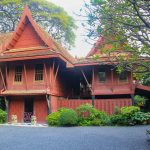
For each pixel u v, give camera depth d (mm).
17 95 24109
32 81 24141
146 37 6766
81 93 28734
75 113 20688
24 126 20953
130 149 10570
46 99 23359
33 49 24578
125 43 7531
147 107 25078
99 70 23922
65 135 14984
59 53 22656
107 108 22422
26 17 25062
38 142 12602
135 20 6559
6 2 42656
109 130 16969
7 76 24984
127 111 19891
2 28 45844
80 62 23328
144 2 5707
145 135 14430
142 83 24828
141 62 8531
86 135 14789
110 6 6230
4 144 12141
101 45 7637
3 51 25422
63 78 26766
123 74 22969
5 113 23953
